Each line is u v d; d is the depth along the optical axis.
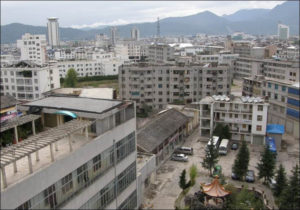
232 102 64.81
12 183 19.47
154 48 184.75
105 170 28.12
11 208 18.61
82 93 76.25
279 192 43.53
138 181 38.50
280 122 76.12
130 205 34.12
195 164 55.72
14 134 29.78
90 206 26.30
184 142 67.56
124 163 31.66
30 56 166.25
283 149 63.84
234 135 67.25
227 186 43.69
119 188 31.09
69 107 29.23
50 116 30.86
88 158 25.45
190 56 167.62
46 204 21.38
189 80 93.88
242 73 156.88
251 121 64.44
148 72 94.62
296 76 102.94
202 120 67.62
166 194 44.88
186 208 40.59
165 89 95.75
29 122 31.11
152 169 46.28
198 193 43.91
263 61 127.62
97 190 27.02
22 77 91.94
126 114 31.75
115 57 189.88
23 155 19.64
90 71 161.25
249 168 54.34
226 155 60.31
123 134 30.88
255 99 64.75
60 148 25.44
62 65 153.50
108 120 28.55
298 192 38.91
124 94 96.88
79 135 28.73
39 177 20.50
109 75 158.50
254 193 44.72
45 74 93.25
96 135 28.11
